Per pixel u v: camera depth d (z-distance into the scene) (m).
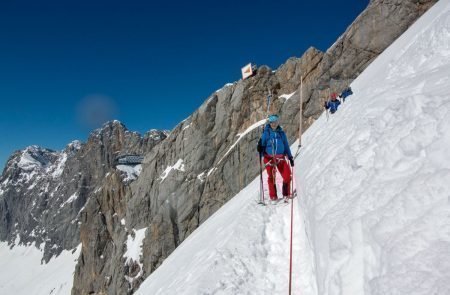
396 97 7.88
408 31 37.00
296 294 5.34
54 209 181.00
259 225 7.94
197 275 7.00
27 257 181.62
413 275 2.50
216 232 10.92
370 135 5.59
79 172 176.12
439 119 3.87
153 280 12.41
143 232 67.25
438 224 2.73
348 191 4.61
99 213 85.12
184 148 63.22
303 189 7.40
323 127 18.12
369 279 2.99
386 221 3.18
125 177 86.50
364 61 44.75
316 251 4.60
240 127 57.31
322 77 48.25
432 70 9.47
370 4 46.09
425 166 3.50
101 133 173.62
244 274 6.29
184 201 59.41
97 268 79.69
